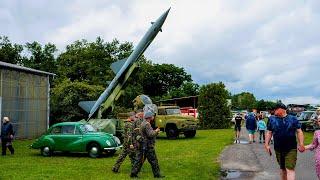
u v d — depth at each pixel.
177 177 11.85
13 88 29.05
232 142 24.53
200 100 42.28
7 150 21.31
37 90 31.69
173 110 29.12
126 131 13.02
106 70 52.50
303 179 11.66
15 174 12.88
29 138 30.55
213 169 13.48
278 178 11.93
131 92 53.25
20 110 29.72
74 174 12.80
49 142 18.20
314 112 36.00
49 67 54.69
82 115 39.12
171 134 28.12
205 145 22.42
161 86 82.50
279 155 9.16
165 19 25.77
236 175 12.51
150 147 11.73
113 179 11.73
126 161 16.12
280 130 9.05
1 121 27.41
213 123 41.56
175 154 18.11
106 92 26.12
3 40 55.44
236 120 24.67
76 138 17.91
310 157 16.75
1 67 27.77
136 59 26.03
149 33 25.73
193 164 14.70
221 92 42.06
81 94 39.53
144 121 11.76
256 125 24.62
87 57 53.22
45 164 15.44
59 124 18.47
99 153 17.53
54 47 56.44
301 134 8.98
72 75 52.84
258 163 15.10
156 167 11.80
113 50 56.00
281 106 9.18
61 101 39.28
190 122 28.45
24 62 55.72
